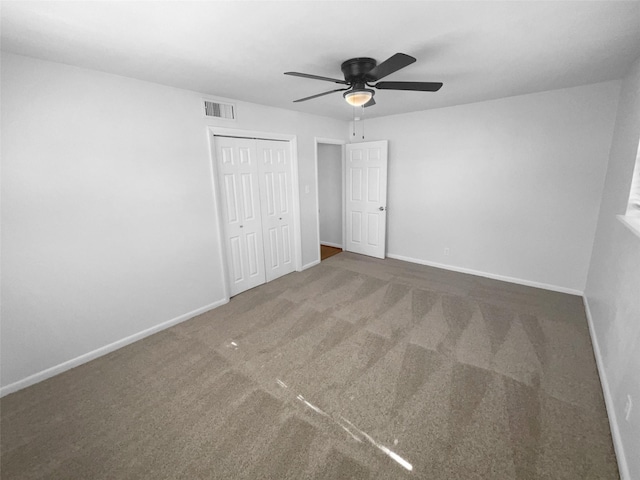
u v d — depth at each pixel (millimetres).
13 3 1361
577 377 2102
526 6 1497
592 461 1511
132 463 1562
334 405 1906
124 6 1414
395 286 3797
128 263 2611
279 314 3137
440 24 1670
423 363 2291
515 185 3641
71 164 2219
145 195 2658
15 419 1862
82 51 1922
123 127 2461
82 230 2318
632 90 2373
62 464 1567
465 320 2916
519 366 2230
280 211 4090
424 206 4457
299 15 1540
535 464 1501
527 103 3387
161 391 2070
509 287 3699
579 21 1659
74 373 2279
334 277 4160
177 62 2150
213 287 3318
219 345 2604
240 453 1598
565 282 3504
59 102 2125
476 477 1446
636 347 1548
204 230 3160
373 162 4723
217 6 1438
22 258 2072
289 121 3963
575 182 3258
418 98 3453
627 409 1526
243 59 2113
